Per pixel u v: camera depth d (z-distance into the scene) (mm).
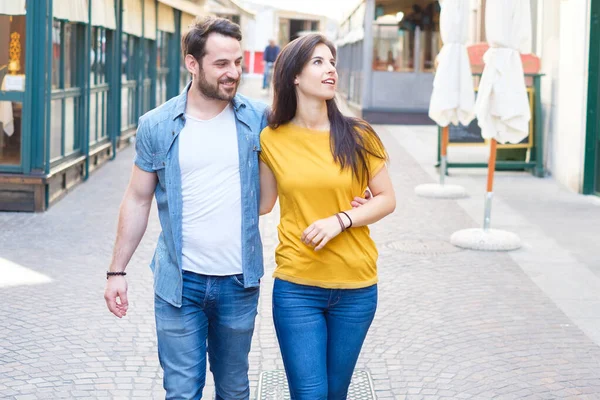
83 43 13656
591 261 9289
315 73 3807
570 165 14562
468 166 16172
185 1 23609
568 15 14766
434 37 26672
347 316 3959
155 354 6184
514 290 8062
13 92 11367
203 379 4047
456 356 6219
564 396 5477
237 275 3951
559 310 7422
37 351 6160
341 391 4086
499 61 9945
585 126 13852
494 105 9945
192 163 3895
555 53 15656
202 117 3938
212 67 3791
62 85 12555
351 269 3895
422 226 11141
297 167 3857
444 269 8867
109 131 16828
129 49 18906
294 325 3904
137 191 4035
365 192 4004
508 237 9867
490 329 6855
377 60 26797
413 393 5523
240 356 4086
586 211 12438
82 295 7645
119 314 4102
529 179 15750
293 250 3908
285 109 3895
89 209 11750
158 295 3992
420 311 7340
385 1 26578
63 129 12656
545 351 6348
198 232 3918
